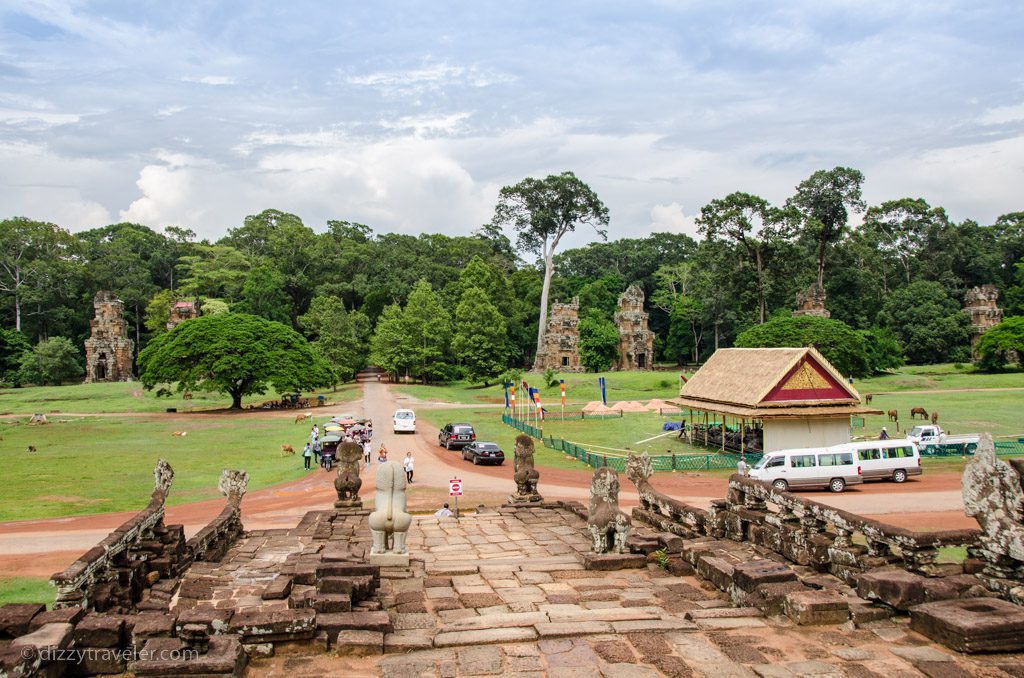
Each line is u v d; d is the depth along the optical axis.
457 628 9.42
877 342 92.38
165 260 137.62
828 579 11.65
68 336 117.31
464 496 31.84
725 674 7.84
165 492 14.34
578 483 35.19
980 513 9.96
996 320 106.56
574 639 8.98
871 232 125.00
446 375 105.62
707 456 39.72
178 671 7.62
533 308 125.38
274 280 116.12
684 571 12.85
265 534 18.61
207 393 88.81
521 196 113.81
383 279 128.75
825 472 32.91
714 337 122.06
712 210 87.25
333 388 96.81
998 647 8.09
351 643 8.68
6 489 33.16
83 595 10.16
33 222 115.69
